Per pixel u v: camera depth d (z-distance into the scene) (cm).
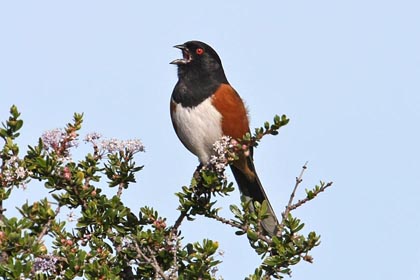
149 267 885
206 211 934
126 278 886
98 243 866
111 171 948
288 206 884
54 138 907
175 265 826
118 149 934
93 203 884
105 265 816
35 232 855
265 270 870
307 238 862
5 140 888
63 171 890
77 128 927
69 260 819
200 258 837
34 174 902
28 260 788
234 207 911
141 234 872
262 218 907
